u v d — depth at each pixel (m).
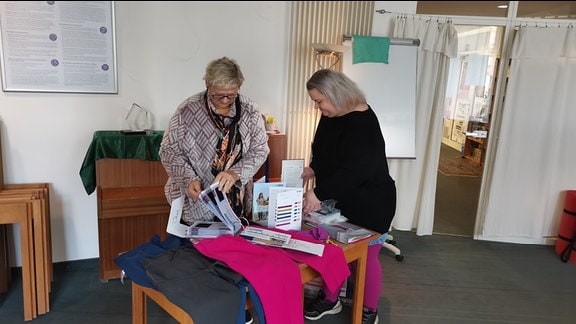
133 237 2.82
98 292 2.64
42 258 2.32
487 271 3.27
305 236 1.73
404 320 2.50
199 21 3.06
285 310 1.45
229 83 1.62
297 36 3.50
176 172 1.80
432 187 3.87
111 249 2.77
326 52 3.36
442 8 3.73
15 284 2.70
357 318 2.08
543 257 3.60
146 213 2.71
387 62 3.53
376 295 2.25
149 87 3.00
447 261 3.42
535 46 3.52
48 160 2.78
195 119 1.79
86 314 2.40
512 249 3.76
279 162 3.24
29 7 2.52
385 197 2.04
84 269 2.94
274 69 3.52
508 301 2.80
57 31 2.61
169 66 3.04
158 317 2.39
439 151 3.82
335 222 1.96
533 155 3.72
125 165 2.79
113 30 2.76
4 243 2.58
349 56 3.50
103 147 2.70
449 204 4.84
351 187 1.92
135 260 1.56
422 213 3.90
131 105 2.95
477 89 4.05
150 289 1.61
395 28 3.58
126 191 2.76
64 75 2.70
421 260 3.40
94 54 2.74
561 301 2.84
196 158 1.82
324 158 2.09
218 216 1.68
